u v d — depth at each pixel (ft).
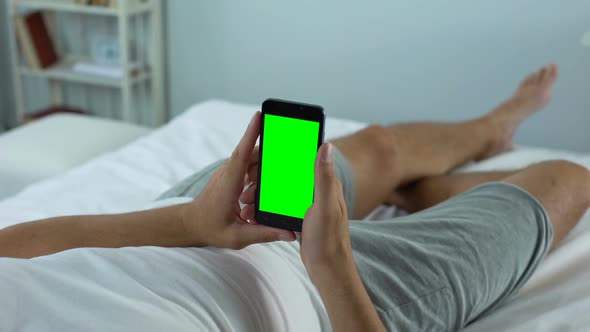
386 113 8.83
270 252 2.62
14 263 2.09
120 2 8.54
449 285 2.84
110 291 2.09
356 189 4.08
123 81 9.00
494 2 7.83
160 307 2.08
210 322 2.14
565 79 7.83
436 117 8.60
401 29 8.35
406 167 4.54
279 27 8.93
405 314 2.70
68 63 9.75
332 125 5.82
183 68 9.70
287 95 9.25
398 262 2.80
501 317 3.11
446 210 3.31
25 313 1.94
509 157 5.42
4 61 10.30
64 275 2.11
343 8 8.52
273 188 2.28
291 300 2.47
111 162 4.94
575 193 3.55
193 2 9.27
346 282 2.18
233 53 9.32
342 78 8.86
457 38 8.14
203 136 5.52
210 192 2.48
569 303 3.11
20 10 9.87
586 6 7.45
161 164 4.93
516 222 3.23
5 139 6.00
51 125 6.40
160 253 2.35
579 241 3.66
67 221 2.73
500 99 8.20
